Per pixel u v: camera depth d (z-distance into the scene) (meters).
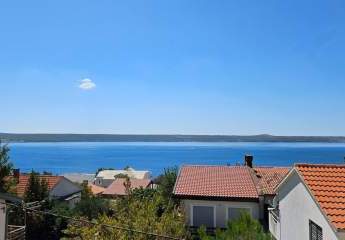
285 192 16.97
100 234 18.50
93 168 184.00
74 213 31.59
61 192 45.81
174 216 20.55
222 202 28.11
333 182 13.50
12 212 26.62
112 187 69.31
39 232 29.45
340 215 11.32
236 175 31.72
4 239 15.18
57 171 167.62
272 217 20.83
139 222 18.42
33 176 33.12
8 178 25.45
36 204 29.08
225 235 14.05
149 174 104.44
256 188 28.81
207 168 33.75
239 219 14.48
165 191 37.06
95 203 34.16
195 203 28.44
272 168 35.97
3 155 24.75
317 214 12.63
